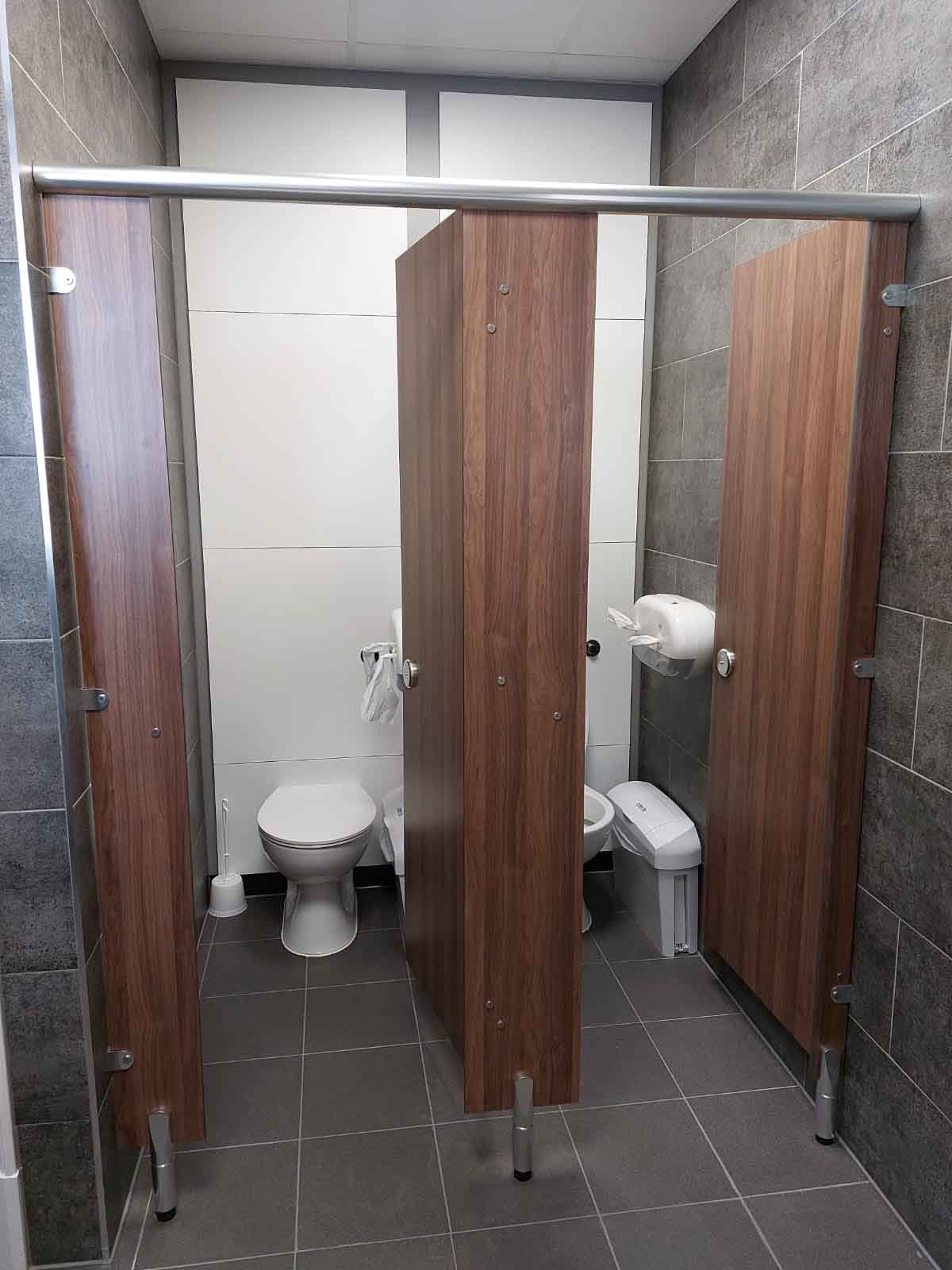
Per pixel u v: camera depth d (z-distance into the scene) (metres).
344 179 1.50
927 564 1.63
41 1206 1.64
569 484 1.65
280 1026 2.38
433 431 1.87
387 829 2.94
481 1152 1.94
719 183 2.50
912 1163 1.72
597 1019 2.41
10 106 1.35
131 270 1.51
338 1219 1.76
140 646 1.61
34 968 1.56
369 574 3.01
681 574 2.82
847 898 1.89
